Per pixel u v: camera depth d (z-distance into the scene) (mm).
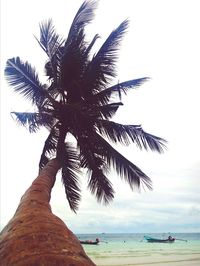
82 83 10969
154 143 11148
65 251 2143
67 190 11586
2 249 2422
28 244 2260
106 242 80438
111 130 11242
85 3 11039
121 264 38875
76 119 10820
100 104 11375
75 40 10500
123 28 11172
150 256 46844
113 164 11219
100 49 11023
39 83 10945
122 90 11336
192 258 44594
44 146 11922
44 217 2969
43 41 10789
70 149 11445
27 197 4160
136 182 11117
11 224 3000
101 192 11664
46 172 6879
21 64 10742
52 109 11109
